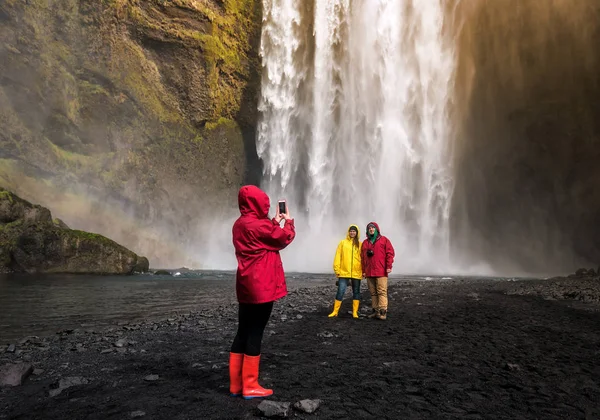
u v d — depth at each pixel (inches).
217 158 1612.9
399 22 1561.3
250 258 134.4
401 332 255.0
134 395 134.8
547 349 209.0
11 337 258.7
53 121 1256.2
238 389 134.6
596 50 1416.1
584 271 863.1
